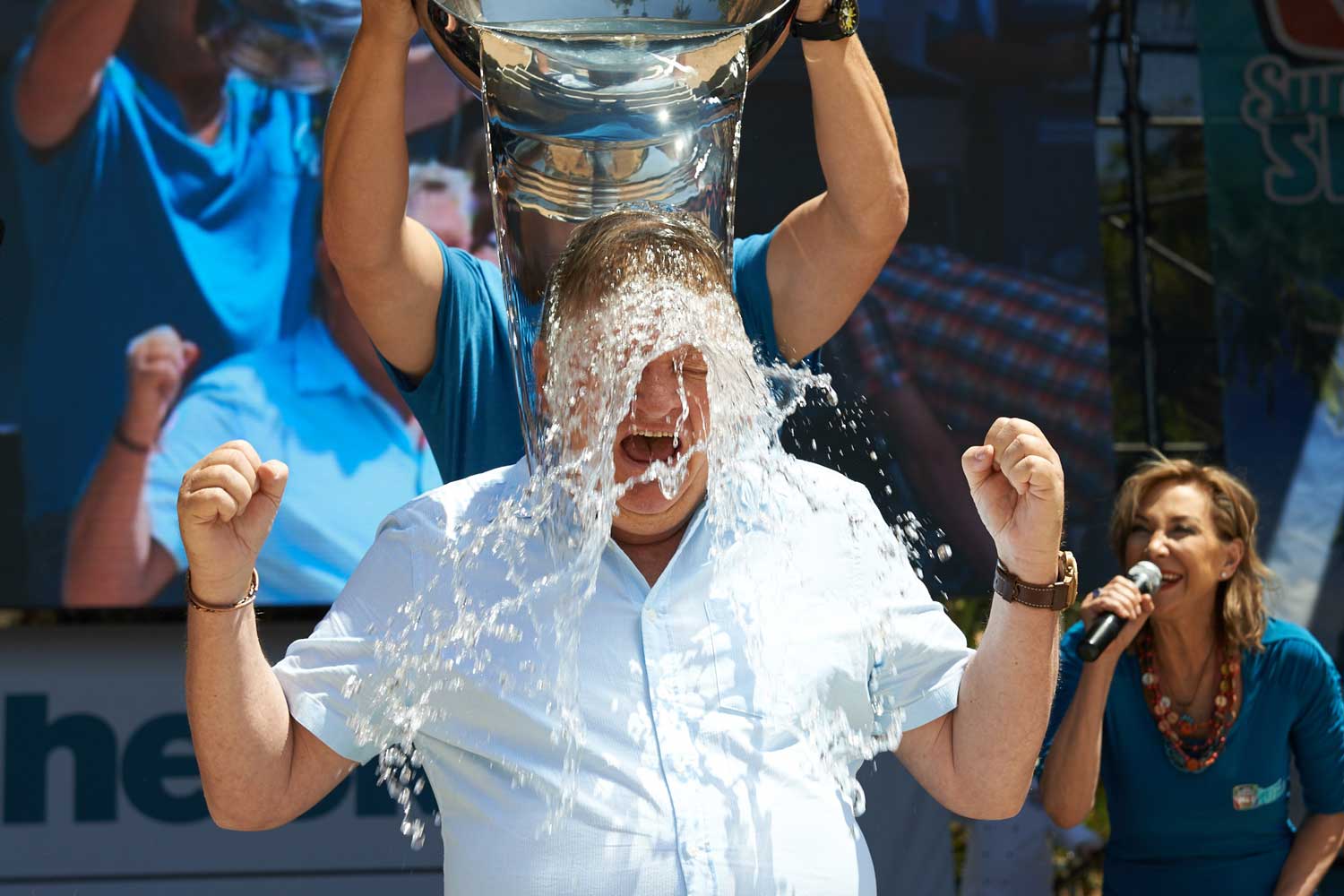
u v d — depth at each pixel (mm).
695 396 1699
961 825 5488
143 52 4414
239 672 1590
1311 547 4938
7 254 4320
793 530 1786
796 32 2189
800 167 4711
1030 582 1678
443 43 1968
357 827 4473
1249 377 5031
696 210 1975
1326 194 5090
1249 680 3652
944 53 4789
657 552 1782
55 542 4281
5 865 4324
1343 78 5117
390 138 2150
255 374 4398
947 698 1773
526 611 1703
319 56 4496
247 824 1669
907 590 1824
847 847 1705
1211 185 5082
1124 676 3725
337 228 2195
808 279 2428
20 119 4352
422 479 4438
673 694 1678
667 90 1912
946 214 4773
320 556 4359
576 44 1877
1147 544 3742
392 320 2309
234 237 4430
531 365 1884
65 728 4402
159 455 4336
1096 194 4812
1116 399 5371
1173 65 5301
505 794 1670
